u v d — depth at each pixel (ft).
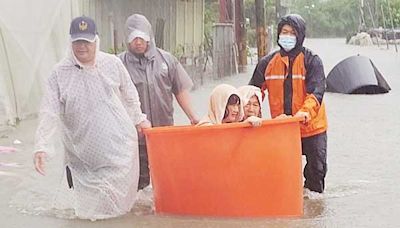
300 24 31.35
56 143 33.81
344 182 35.99
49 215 29.40
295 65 31.65
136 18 32.07
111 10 83.71
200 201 27.96
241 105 29.01
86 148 28.63
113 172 28.78
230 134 27.22
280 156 27.63
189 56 115.24
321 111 32.27
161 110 32.30
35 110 56.59
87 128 28.53
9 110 52.06
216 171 27.50
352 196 33.14
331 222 28.60
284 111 31.94
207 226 27.20
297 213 28.66
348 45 241.76
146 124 29.81
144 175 32.24
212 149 27.40
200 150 27.53
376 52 189.67
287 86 31.81
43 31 56.54
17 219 28.94
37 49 56.13
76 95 28.40
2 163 39.73
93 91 28.53
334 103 70.49
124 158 28.89
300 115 28.71
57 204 30.96
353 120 58.18
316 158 32.48
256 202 27.73
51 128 28.35
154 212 29.32
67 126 28.86
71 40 28.12
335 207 31.07
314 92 31.30
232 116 29.04
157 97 32.09
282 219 28.14
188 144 27.66
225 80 99.09
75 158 29.01
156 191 28.91
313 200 32.30
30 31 55.67
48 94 28.53
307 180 33.40
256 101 29.53
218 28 103.24
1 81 52.13
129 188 29.14
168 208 28.63
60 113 28.66
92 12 79.00
